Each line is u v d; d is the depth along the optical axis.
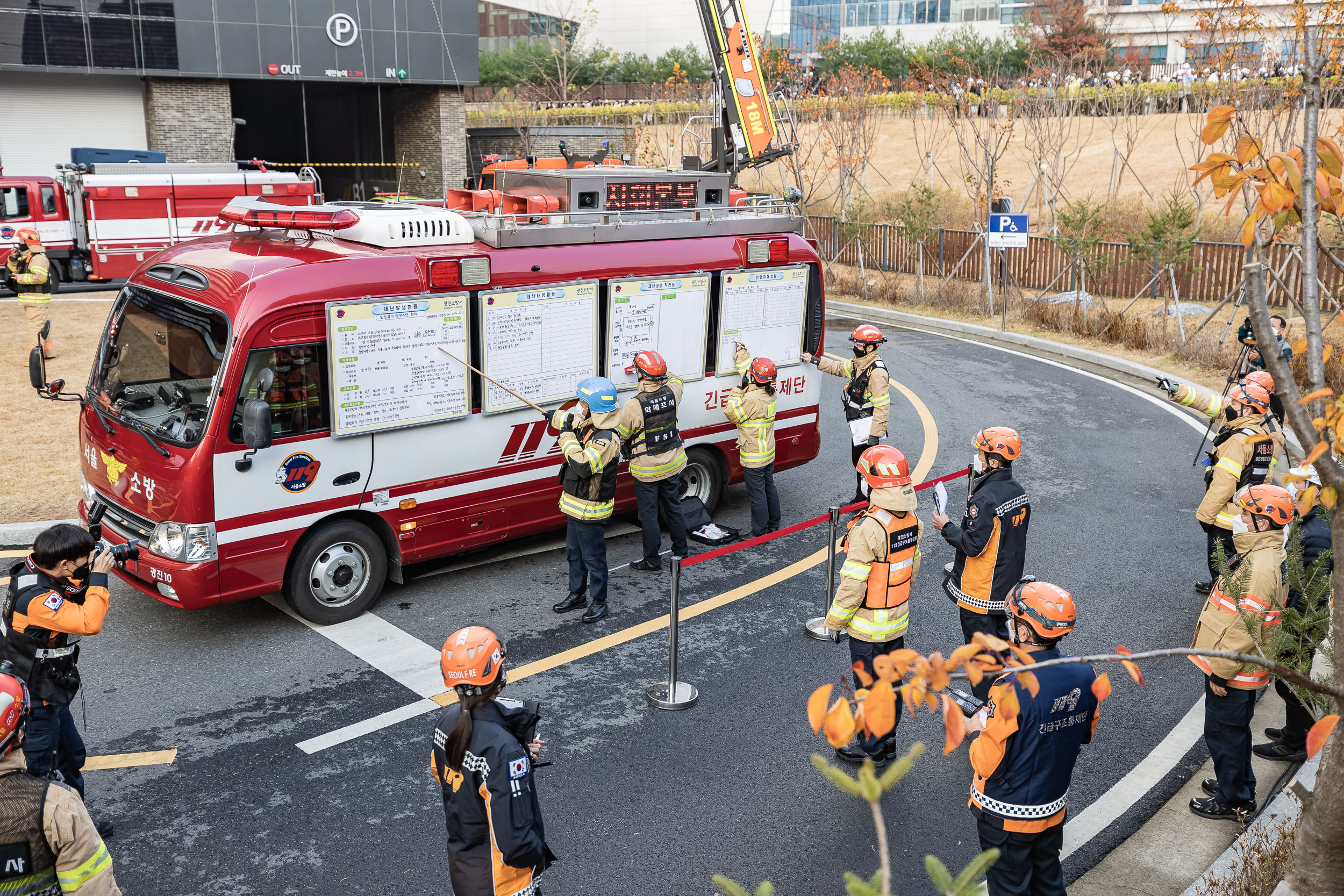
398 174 37.75
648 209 9.66
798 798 5.84
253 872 5.14
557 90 55.53
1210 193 28.86
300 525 7.66
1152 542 9.81
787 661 7.51
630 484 9.77
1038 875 4.39
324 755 6.21
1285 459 11.85
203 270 7.59
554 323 8.71
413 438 8.12
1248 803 5.58
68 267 24.48
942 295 24.06
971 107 36.50
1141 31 51.53
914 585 8.95
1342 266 2.94
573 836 5.46
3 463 11.28
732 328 9.96
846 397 10.13
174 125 31.19
